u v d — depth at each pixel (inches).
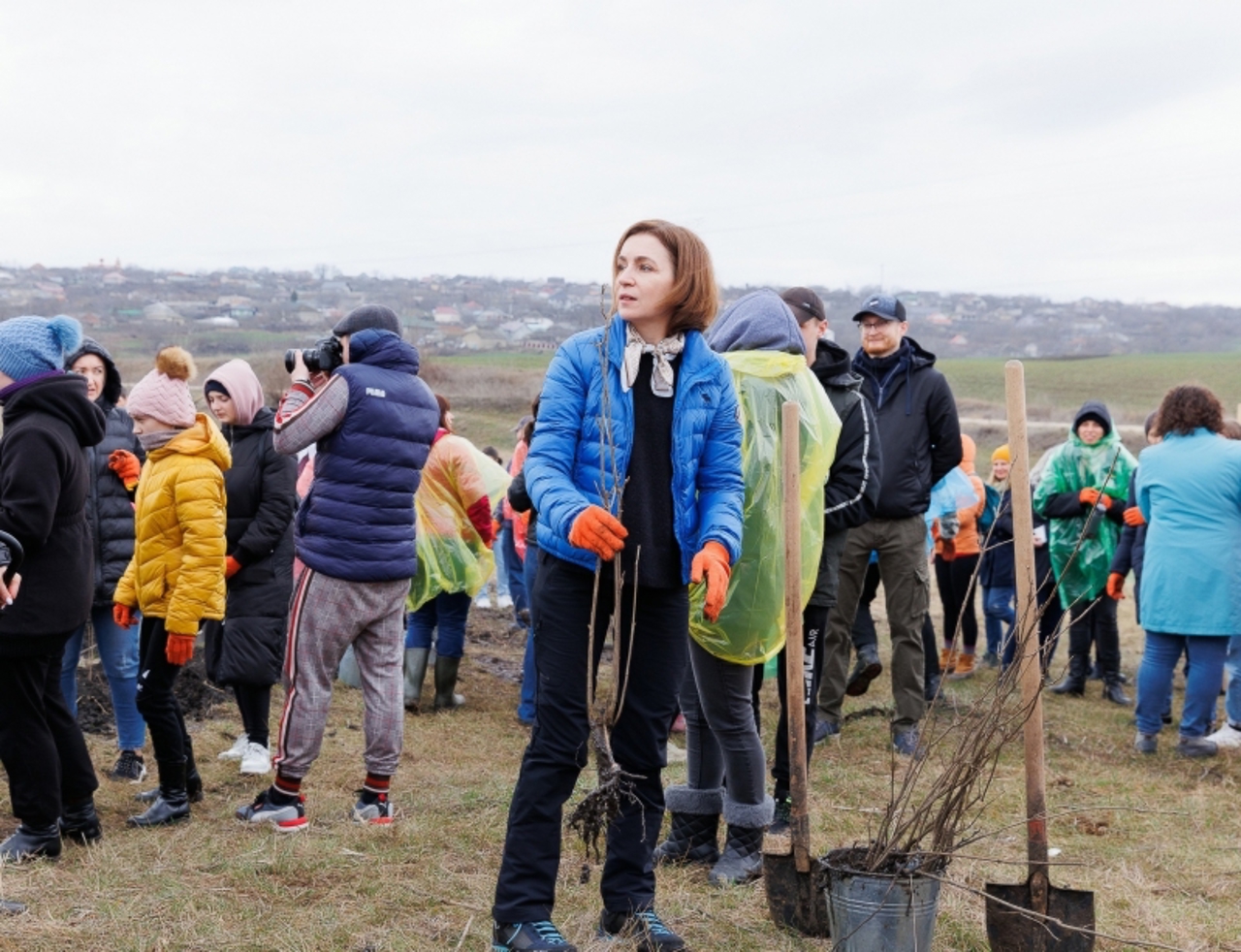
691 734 172.1
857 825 193.0
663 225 129.0
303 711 184.9
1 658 161.2
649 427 128.6
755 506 158.6
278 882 157.4
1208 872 182.4
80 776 174.1
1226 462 262.1
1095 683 363.3
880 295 257.0
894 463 251.1
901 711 252.4
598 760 122.6
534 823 128.3
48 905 145.6
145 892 151.6
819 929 141.3
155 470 186.2
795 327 173.8
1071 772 251.9
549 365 131.8
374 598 185.8
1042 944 131.8
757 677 206.4
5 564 150.9
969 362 2704.2
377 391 184.1
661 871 167.9
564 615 128.4
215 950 133.9
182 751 189.5
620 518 127.3
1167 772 255.9
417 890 155.1
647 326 129.6
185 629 181.9
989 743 129.3
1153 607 268.2
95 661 287.7
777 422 162.1
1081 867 178.2
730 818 164.1
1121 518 333.4
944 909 152.6
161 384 183.8
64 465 163.3
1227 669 283.6
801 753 141.2
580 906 151.1
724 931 144.1
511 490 185.0
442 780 224.2
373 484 183.8
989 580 363.6
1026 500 132.9
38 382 163.2
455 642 295.6
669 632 132.2
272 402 797.9
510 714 295.1
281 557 226.8
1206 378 2325.3
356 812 190.4
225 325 2426.2
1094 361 2689.5
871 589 279.1
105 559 215.6
